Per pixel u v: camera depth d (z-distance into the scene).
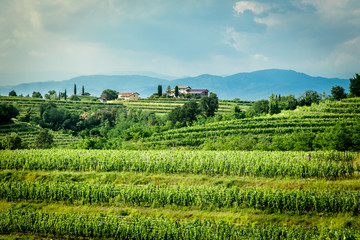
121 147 59.81
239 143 52.50
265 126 71.62
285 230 23.75
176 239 25.34
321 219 26.77
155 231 25.92
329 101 90.31
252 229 24.56
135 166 38.50
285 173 34.78
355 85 99.56
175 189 30.80
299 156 38.34
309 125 68.25
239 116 92.88
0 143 59.56
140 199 30.83
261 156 38.41
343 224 25.66
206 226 25.17
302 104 105.19
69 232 26.92
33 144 79.19
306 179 33.66
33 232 27.64
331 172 33.53
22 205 31.91
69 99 169.00
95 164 40.44
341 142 44.12
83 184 33.06
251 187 31.31
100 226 26.64
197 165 37.00
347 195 27.61
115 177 36.75
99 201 31.64
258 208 28.78
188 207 29.81
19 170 40.22
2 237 26.94
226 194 29.48
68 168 40.47
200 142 66.25
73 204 31.83
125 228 26.28
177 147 65.31
